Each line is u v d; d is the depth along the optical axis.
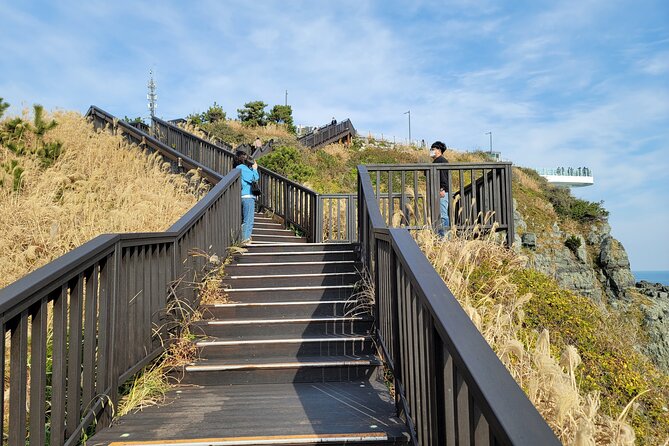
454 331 1.57
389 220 6.12
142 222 6.62
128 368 3.22
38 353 2.17
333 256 6.29
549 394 2.52
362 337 4.22
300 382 3.88
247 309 4.91
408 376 2.57
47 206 6.33
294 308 4.91
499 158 43.66
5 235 5.61
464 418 1.55
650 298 30.33
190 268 4.70
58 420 2.30
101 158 9.42
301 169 18.42
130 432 2.80
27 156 7.98
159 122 15.19
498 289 4.84
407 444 2.64
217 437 2.70
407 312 2.57
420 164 6.24
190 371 3.84
